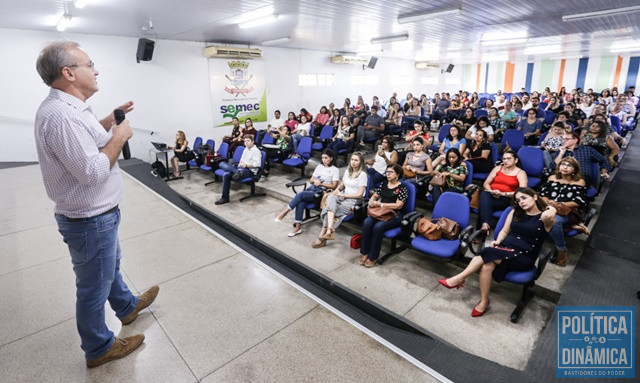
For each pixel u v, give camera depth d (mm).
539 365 2041
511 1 4895
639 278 2875
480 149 4656
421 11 5430
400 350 1860
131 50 7281
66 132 1257
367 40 8672
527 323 2533
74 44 1342
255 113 9742
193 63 8273
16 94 6215
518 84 16375
